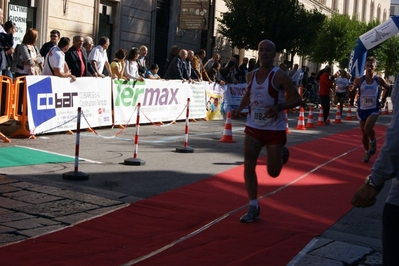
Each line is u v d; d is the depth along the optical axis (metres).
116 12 20.86
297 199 7.35
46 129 11.08
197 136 13.23
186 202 6.75
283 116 5.97
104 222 5.75
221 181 8.10
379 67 47.47
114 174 8.12
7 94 10.24
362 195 2.96
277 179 8.59
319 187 8.23
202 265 4.69
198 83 16.91
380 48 46.44
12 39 10.77
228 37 26.84
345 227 6.21
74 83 11.84
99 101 12.71
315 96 29.38
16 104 10.46
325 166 10.17
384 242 2.96
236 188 7.72
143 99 14.30
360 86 10.64
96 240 5.19
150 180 7.88
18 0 16.28
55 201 6.39
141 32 22.47
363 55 14.53
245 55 31.80
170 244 5.20
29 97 10.62
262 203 6.99
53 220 5.70
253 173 6.06
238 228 5.80
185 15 23.59
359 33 39.12
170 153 10.35
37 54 11.50
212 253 5.01
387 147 2.84
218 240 5.39
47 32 17.33
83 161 8.95
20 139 10.50
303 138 14.62
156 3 23.33
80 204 6.35
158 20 24.08
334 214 6.70
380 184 2.90
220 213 6.36
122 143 11.16
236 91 19.45
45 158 8.88
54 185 7.12
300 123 17.14
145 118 14.45
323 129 17.98
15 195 6.52
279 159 5.93
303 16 26.64
